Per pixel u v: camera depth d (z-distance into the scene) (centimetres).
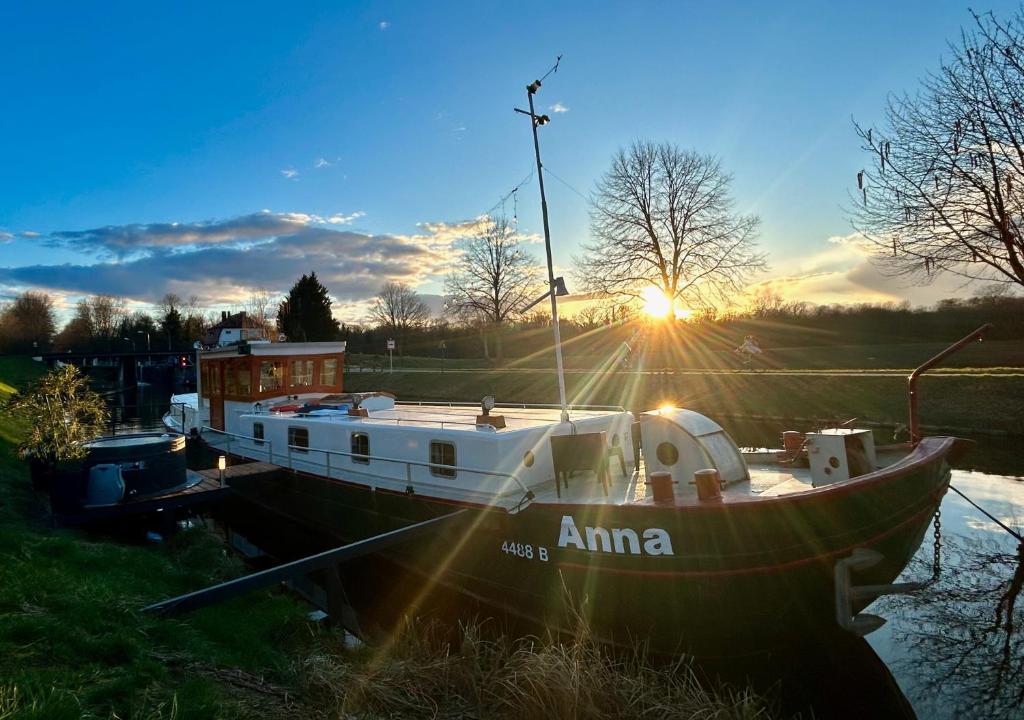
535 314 4778
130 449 1006
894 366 2994
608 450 905
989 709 570
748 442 1911
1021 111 1650
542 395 3462
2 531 653
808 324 4781
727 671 646
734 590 623
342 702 474
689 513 623
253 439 1234
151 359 8888
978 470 1416
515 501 764
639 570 648
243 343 1468
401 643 655
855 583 698
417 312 7469
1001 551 938
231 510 1359
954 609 768
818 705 587
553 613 711
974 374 2117
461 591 806
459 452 837
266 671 523
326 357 1591
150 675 414
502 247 4759
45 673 370
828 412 2238
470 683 529
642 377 3152
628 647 665
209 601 566
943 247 1816
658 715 502
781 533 618
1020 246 1697
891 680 624
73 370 1059
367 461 979
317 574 969
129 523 1054
